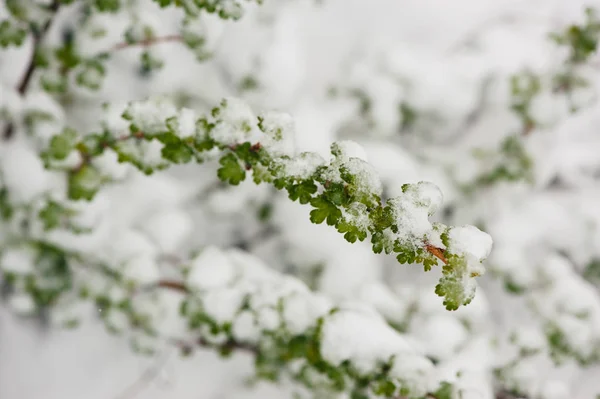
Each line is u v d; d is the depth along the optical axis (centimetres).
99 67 141
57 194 128
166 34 171
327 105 209
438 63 222
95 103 180
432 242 96
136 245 146
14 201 128
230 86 200
